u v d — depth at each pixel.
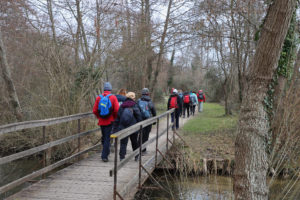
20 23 13.14
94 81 9.38
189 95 15.52
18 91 12.92
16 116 9.95
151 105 6.33
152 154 7.04
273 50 3.13
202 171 7.09
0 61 9.72
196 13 10.50
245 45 10.38
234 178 3.50
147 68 17.02
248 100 3.42
